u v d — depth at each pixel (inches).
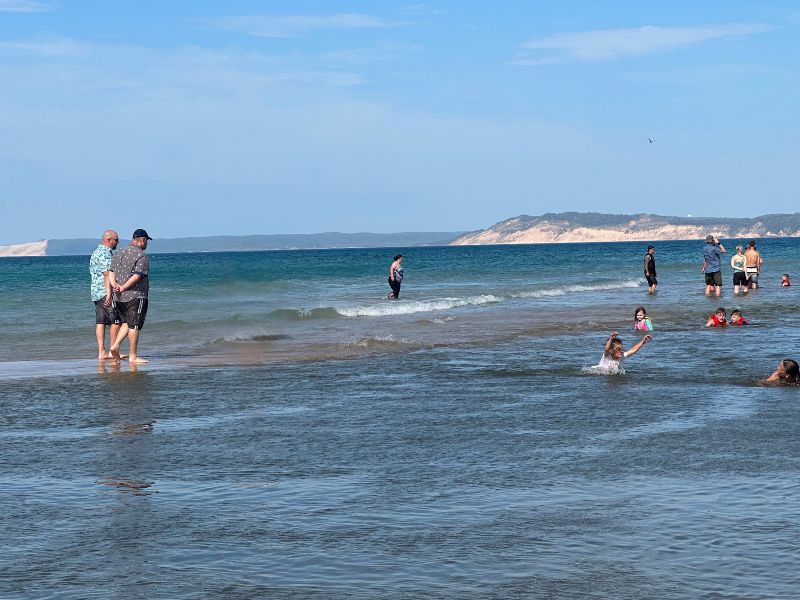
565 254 5639.8
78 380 498.6
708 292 1278.3
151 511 235.6
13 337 802.2
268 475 276.2
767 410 394.0
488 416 382.0
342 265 3533.5
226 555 199.5
